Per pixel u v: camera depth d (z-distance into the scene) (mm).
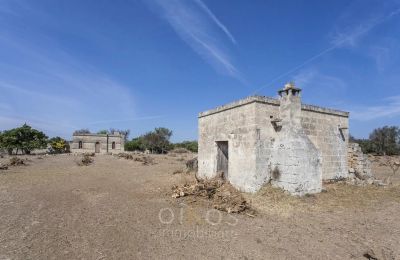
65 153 46344
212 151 15078
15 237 6305
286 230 7289
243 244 6254
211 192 10375
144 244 6117
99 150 50750
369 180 14398
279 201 10203
